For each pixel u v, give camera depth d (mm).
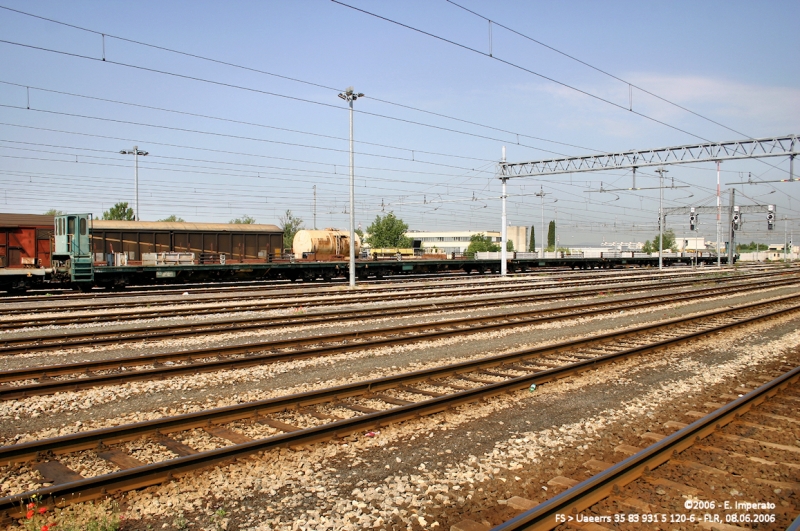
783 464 6746
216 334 15438
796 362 12891
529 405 9195
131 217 67062
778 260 119000
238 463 6504
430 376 10617
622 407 9180
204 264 35938
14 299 24891
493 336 15656
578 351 13641
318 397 8961
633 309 22797
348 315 19234
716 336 15969
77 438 6887
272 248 42125
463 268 54219
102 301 24328
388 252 53094
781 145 27625
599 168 34188
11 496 5375
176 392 9797
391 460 6832
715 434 7680
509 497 5891
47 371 10633
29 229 31734
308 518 5449
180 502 5707
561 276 49250
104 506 5527
